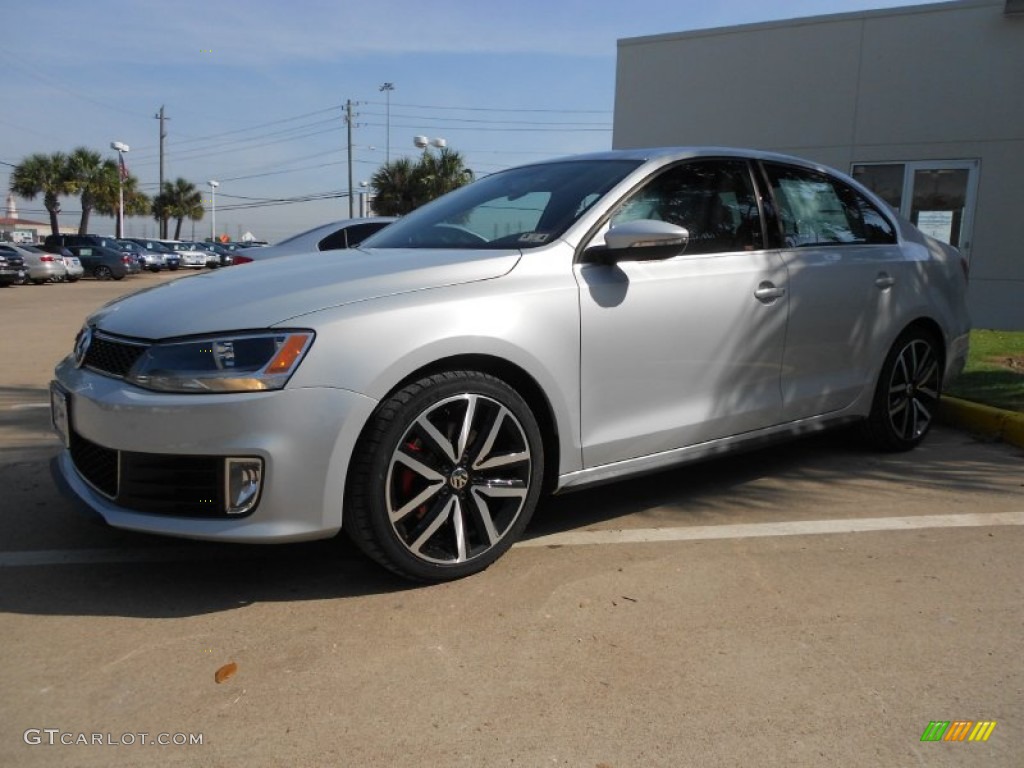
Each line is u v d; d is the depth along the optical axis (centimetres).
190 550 344
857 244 452
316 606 293
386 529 288
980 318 1098
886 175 1141
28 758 212
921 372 489
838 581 315
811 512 391
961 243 1103
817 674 252
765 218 405
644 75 1279
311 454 272
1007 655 263
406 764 211
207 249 5203
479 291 306
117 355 293
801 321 406
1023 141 1049
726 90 1223
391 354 282
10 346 1034
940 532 365
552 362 318
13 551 341
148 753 214
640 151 393
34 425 566
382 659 259
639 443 350
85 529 366
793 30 1167
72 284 3025
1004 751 217
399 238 388
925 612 291
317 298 287
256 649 264
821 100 1162
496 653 262
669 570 324
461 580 314
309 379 271
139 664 255
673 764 211
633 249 328
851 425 457
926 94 1098
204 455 270
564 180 384
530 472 319
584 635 274
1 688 242
